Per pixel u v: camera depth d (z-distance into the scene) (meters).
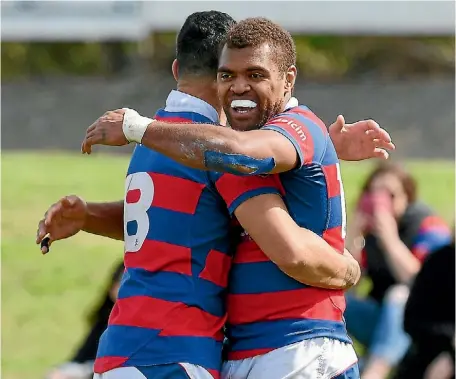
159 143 11.65
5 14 54.66
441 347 17.81
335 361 12.33
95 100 74.62
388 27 54.03
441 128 69.81
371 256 22.25
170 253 12.41
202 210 12.46
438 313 17.88
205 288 12.41
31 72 96.00
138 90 77.31
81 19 54.22
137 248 12.64
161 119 13.09
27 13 54.16
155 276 12.41
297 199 12.38
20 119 70.00
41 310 30.03
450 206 41.31
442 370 17.75
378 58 98.75
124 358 12.23
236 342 12.57
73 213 14.13
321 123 12.60
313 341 12.23
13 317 29.39
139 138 11.77
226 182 12.21
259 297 12.41
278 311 12.32
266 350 12.27
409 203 22.97
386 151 14.87
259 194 12.04
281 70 12.41
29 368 25.50
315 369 12.17
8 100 72.38
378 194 22.52
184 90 13.19
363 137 14.52
